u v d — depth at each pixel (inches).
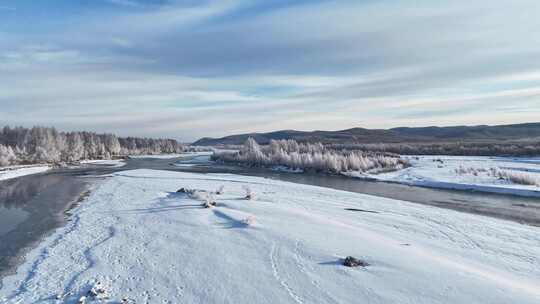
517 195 1675.7
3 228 1034.7
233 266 661.3
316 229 880.3
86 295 564.4
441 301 510.0
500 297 514.6
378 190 1884.8
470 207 1400.1
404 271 613.9
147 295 564.4
